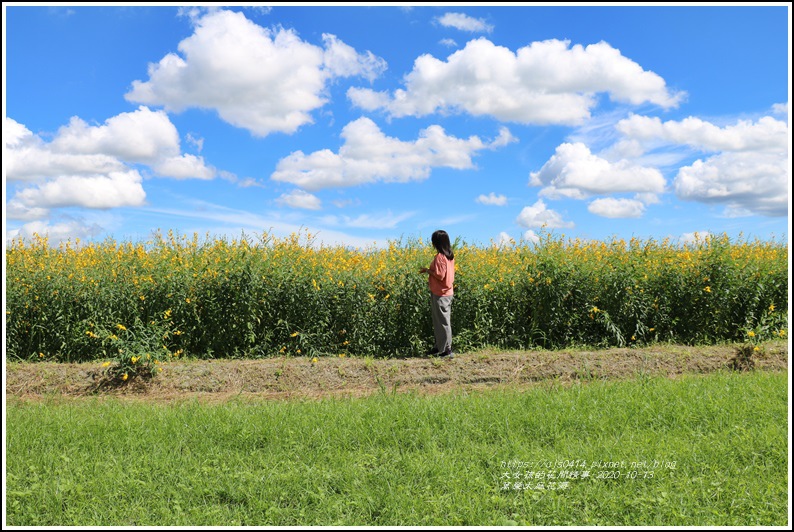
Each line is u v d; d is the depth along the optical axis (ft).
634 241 34.81
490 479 15.11
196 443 17.69
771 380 23.57
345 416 19.65
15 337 29.04
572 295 32.65
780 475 14.88
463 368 27.12
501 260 34.71
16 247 31.42
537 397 21.91
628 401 20.85
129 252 32.58
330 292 30.76
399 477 15.07
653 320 32.73
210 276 30.35
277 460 16.37
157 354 26.25
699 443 16.83
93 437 18.07
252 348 30.25
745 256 34.73
